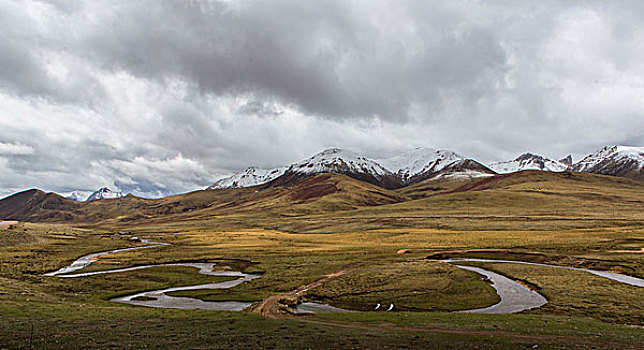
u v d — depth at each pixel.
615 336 33.25
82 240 154.38
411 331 35.41
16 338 30.11
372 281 67.62
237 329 35.28
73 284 68.88
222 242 145.38
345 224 198.62
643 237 109.88
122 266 92.56
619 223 152.25
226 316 42.47
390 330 35.84
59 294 58.66
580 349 28.73
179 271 85.38
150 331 33.94
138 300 58.56
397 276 70.88
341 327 37.06
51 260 98.81
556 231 138.12
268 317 43.69
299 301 56.69
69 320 37.31
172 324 37.16
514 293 59.62
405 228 174.88
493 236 128.12
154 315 42.03
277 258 98.69
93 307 45.75
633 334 34.16
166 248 129.00
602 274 71.94
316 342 30.66
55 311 41.00
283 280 72.31
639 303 50.94
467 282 66.50
